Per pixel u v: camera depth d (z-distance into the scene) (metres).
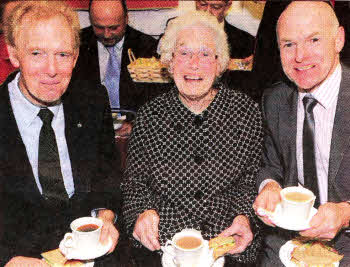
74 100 1.48
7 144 1.34
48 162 1.39
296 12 1.30
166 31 1.44
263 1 3.02
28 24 1.20
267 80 2.05
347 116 1.33
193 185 1.45
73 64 1.32
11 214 1.34
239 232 1.30
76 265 1.08
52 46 1.22
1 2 1.29
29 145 1.38
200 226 1.42
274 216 1.19
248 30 3.09
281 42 1.36
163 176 1.46
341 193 1.36
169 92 1.55
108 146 1.56
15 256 1.23
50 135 1.38
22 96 1.34
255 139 1.51
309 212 1.16
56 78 1.27
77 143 1.47
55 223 1.35
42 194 1.39
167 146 1.48
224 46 1.43
